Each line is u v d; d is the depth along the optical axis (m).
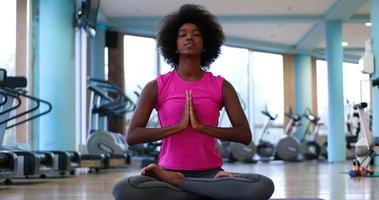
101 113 7.52
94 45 10.05
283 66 13.44
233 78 12.74
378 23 7.09
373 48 7.07
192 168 2.08
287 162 10.62
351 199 2.74
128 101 7.71
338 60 10.10
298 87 13.39
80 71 8.34
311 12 10.02
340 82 10.08
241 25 10.81
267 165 8.71
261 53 13.16
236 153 10.44
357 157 5.23
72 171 6.19
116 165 7.45
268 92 13.20
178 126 1.99
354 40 12.33
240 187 1.87
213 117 2.10
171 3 9.34
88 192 3.41
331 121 9.99
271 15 10.17
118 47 10.73
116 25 10.32
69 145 6.54
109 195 3.15
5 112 4.55
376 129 6.68
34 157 4.92
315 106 13.76
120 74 10.66
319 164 8.91
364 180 4.49
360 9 9.77
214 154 2.12
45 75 6.51
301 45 12.61
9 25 6.61
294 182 4.22
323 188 3.56
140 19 10.21
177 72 2.17
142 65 11.12
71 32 6.68
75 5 6.60
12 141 6.75
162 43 2.27
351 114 11.70
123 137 8.63
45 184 4.34
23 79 4.52
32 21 6.98
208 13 2.24
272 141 13.09
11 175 4.44
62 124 6.48
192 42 2.12
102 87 7.57
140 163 9.04
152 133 2.01
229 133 2.03
